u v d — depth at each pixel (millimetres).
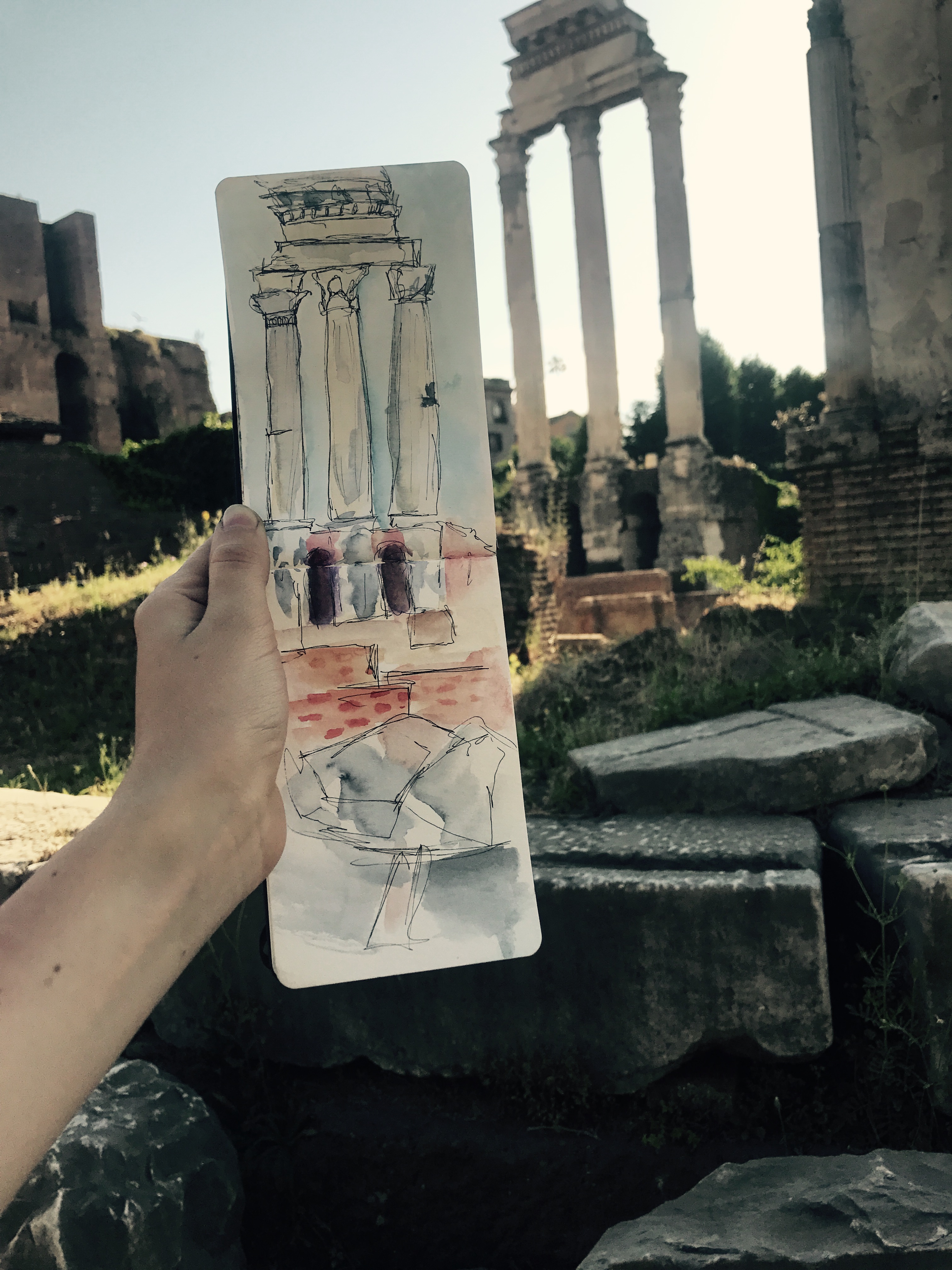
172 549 12719
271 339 1224
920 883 1796
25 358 21609
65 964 480
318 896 1228
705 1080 1997
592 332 22344
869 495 4973
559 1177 1971
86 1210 1639
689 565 18594
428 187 1247
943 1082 1780
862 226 5258
